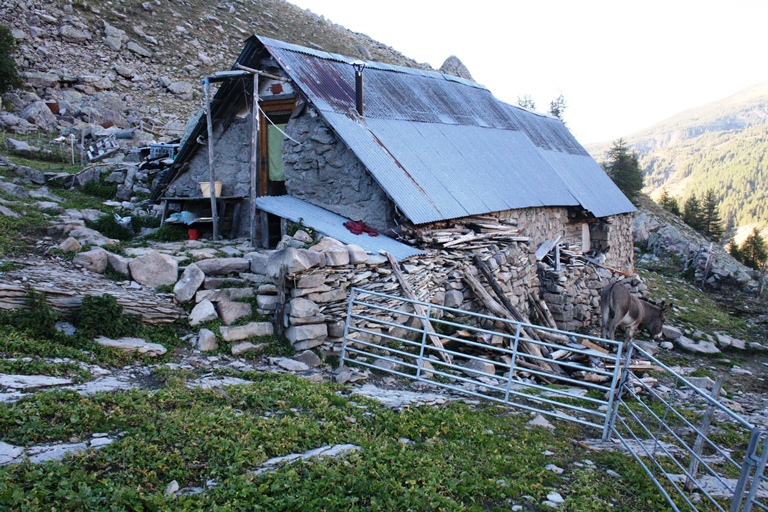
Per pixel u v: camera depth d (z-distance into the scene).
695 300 27.58
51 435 5.67
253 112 14.12
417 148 16.47
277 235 14.52
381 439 7.09
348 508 5.39
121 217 16.17
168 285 10.94
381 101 17.48
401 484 6.03
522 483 6.75
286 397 8.01
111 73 38.69
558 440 8.59
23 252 10.98
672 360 17.92
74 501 4.63
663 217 50.56
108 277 10.70
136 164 20.89
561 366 13.83
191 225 16.06
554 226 21.52
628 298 13.67
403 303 12.68
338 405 8.16
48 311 8.45
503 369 12.91
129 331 9.22
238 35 53.75
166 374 8.22
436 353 12.60
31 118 27.67
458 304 14.51
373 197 14.30
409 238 13.92
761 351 20.45
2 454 5.15
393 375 10.81
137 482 5.20
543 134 26.84
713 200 60.72
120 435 5.96
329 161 14.77
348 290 11.39
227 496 5.21
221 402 7.39
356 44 67.00
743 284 31.14
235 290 11.02
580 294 20.14
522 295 17.47
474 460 7.15
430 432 7.75
